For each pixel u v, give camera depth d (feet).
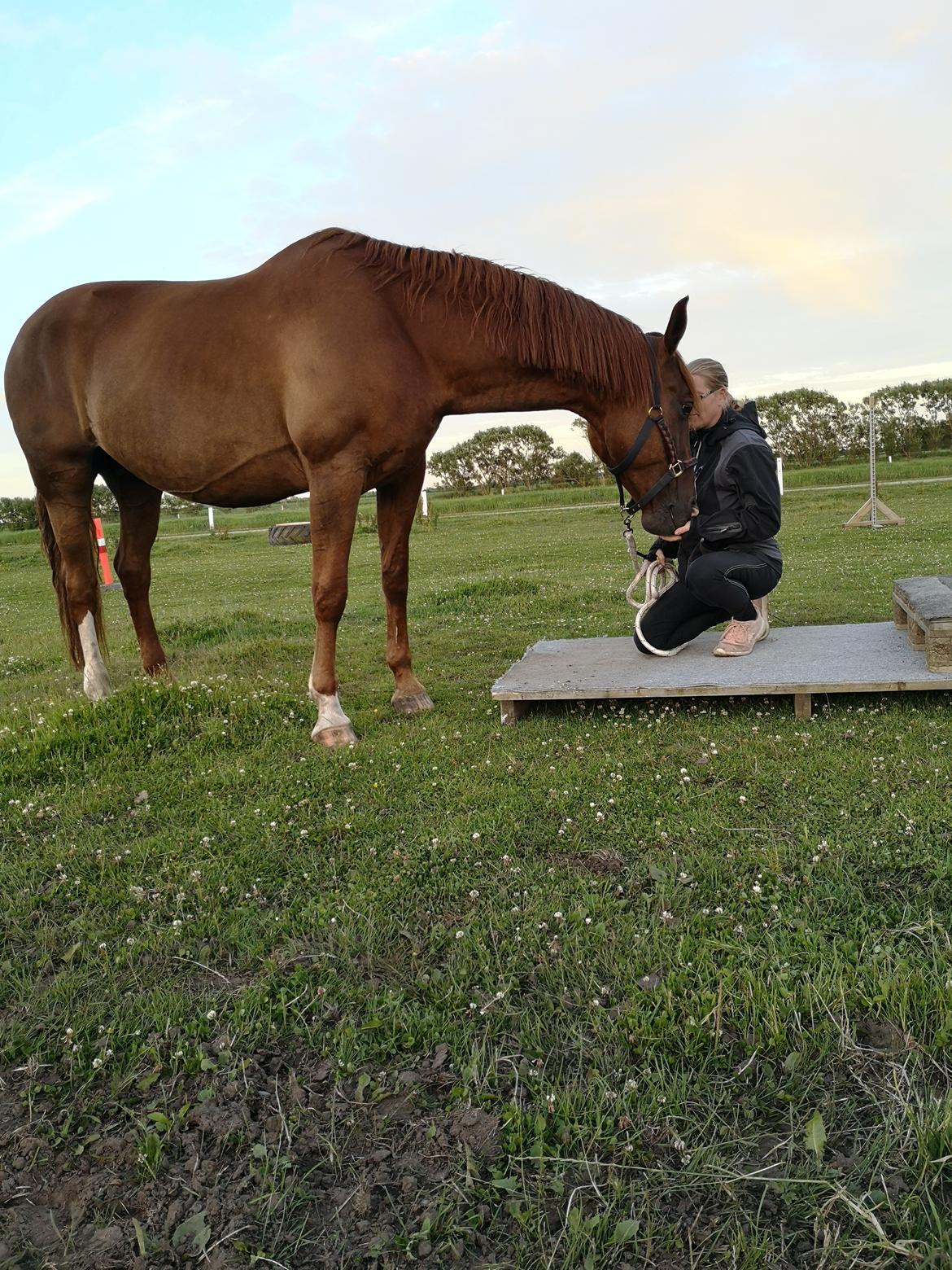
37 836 11.05
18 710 16.57
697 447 15.83
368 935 7.97
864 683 13.41
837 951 7.13
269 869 9.70
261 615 31.09
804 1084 5.81
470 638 25.16
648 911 8.16
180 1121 5.89
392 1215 5.07
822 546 44.27
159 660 19.31
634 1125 5.58
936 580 16.06
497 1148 5.47
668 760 12.35
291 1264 4.80
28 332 16.06
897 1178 5.04
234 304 14.10
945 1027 6.05
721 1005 6.52
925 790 10.37
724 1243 4.75
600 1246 4.75
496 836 10.02
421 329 13.62
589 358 13.60
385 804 11.39
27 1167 5.60
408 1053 6.43
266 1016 6.89
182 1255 4.91
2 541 102.42
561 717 15.01
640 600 30.04
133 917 8.75
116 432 15.20
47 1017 7.09
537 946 7.62
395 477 14.75
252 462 14.48
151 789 12.44
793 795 10.66
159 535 105.70
